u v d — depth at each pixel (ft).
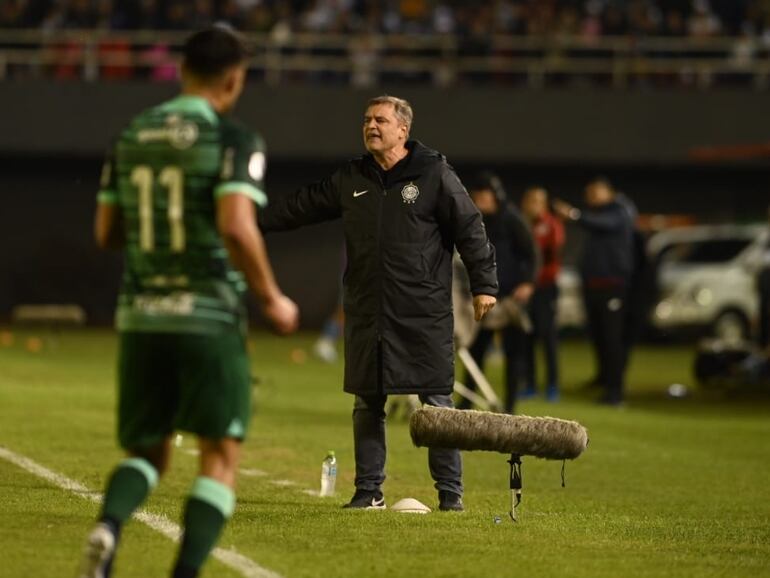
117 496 72.74
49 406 189.47
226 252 74.02
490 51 414.21
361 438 112.47
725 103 410.52
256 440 162.91
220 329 73.05
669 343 378.12
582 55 417.28
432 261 108.68
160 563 85.20
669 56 430.20
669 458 161.58
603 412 214.07
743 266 359.25
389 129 107.96
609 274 221.87
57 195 431.43
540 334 228.63
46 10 414.00
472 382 187.83
